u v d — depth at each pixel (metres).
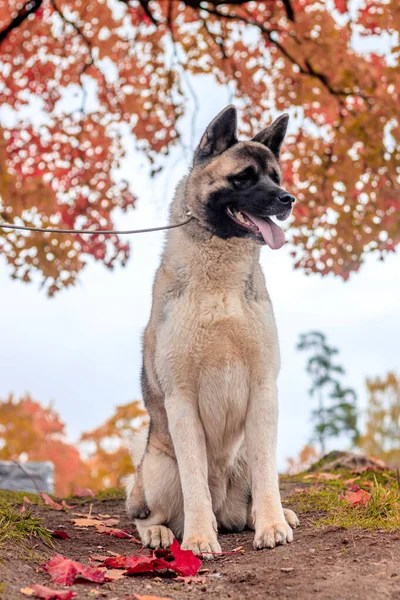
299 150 10.29
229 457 4.89
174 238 4.84
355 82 10.09
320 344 30.55
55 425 17.66
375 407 29.33
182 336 4.53
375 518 4.41
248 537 4.75
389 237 9.77
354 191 9.91
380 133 9.92
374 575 3.36
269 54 10.67
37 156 10.38
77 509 6.37
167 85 10.92
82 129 10.66
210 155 5.05
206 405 4.65
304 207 9.90
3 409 17.36
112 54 10.76
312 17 9.91
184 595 3.34
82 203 10.40
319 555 3.82
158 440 4.93
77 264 9.80
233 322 4.52
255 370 4.61
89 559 4.14
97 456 16.08
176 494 4.85
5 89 10.74
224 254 4.61
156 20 10.42
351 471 7.17
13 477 8.55
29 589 3.20
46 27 10.50
